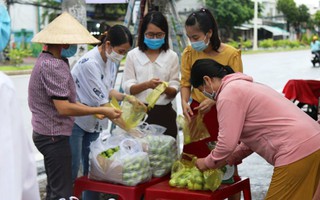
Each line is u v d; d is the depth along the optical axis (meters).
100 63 3.69
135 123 3.66
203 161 3.11
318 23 61.38
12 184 1.55
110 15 29.59
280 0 57.09
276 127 2.82
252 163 6.23
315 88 6.73
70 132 3.29
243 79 2.95
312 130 2.80
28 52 23.17
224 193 3.29
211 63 3.10
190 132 3.70
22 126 1.63
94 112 3.20
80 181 3.51
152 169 3.61
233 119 2.82
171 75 4.08
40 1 24.50
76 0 4.86
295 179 2.79
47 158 3.22
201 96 3.88
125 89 4.02
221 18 42.28
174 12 5.20
